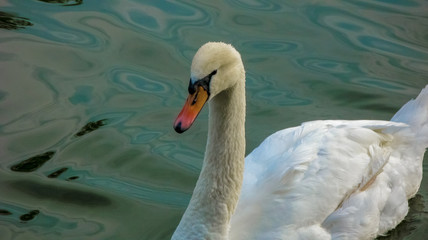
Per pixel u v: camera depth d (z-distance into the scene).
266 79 14.84
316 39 16.11
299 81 14.84
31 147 12.63
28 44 15.51
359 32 16.42
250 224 10.03
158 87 14.45
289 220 10.16
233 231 9.95
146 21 16.58
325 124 11.43
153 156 12.68
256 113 13.88
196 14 16.98
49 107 13.67
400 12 17.31
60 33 15.99
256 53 15.58
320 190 10.49
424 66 15.26
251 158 11.14
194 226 9.56
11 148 12.58
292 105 14.12
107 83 14.50
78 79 14.57
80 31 16.11
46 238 10.74
